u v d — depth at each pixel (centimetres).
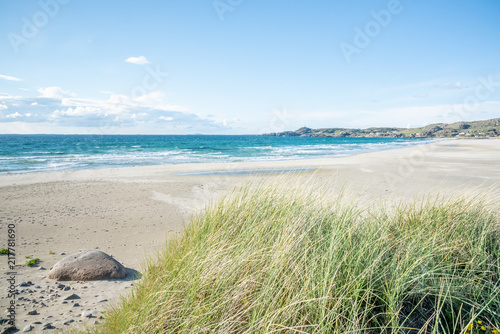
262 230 348
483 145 5619
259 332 223
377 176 1669
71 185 1435
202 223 445
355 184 1350
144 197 1182
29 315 341
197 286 270
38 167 2220
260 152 4238
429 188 1257
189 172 1919
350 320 232
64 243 662
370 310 264
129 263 558
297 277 270
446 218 466
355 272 280
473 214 477
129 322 266
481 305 271
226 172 1908
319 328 226
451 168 2069
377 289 274
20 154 3534
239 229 396
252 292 267
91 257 499
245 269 285
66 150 4362
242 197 477
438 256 342
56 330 304
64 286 436
